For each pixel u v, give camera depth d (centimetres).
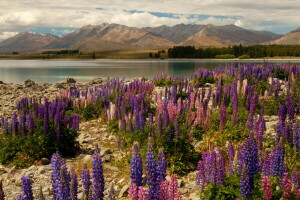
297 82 2112
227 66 3312
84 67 12044
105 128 1623
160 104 1356
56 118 1263
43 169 1032
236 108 1250
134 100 1678
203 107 1357
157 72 7569
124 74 7150
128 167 1050
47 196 816
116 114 1622
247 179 601
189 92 1825
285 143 937
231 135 1112
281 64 3247
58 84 3881
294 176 617
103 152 1195
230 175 714
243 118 1322
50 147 1184
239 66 3078
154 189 571
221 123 1177
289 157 846
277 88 1862
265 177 592
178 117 1253
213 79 3077
